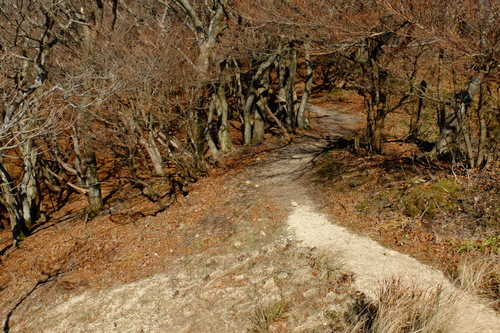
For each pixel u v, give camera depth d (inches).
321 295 248.4
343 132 723.4
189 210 441.1
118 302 299.6
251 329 235.1
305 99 733.3
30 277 406.3
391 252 279.0
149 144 510.9
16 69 458.9
